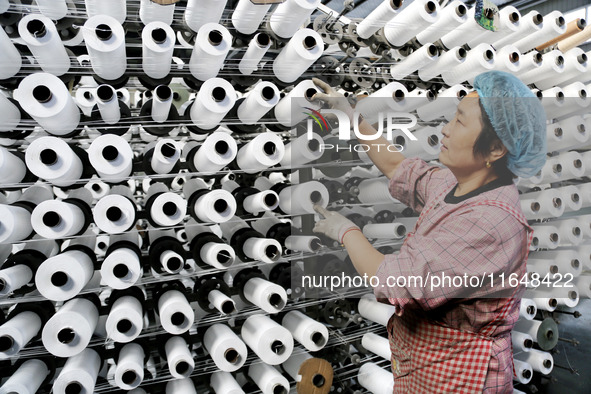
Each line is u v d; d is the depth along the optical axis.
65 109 1.24
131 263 1.31
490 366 1.31
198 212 1.50
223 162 1.41
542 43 1.88
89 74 1.45
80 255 1.35
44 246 1.54
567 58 1.89
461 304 1.31
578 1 3.57
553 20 1.77
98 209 1.27
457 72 1.76
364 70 1.78
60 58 1.33
